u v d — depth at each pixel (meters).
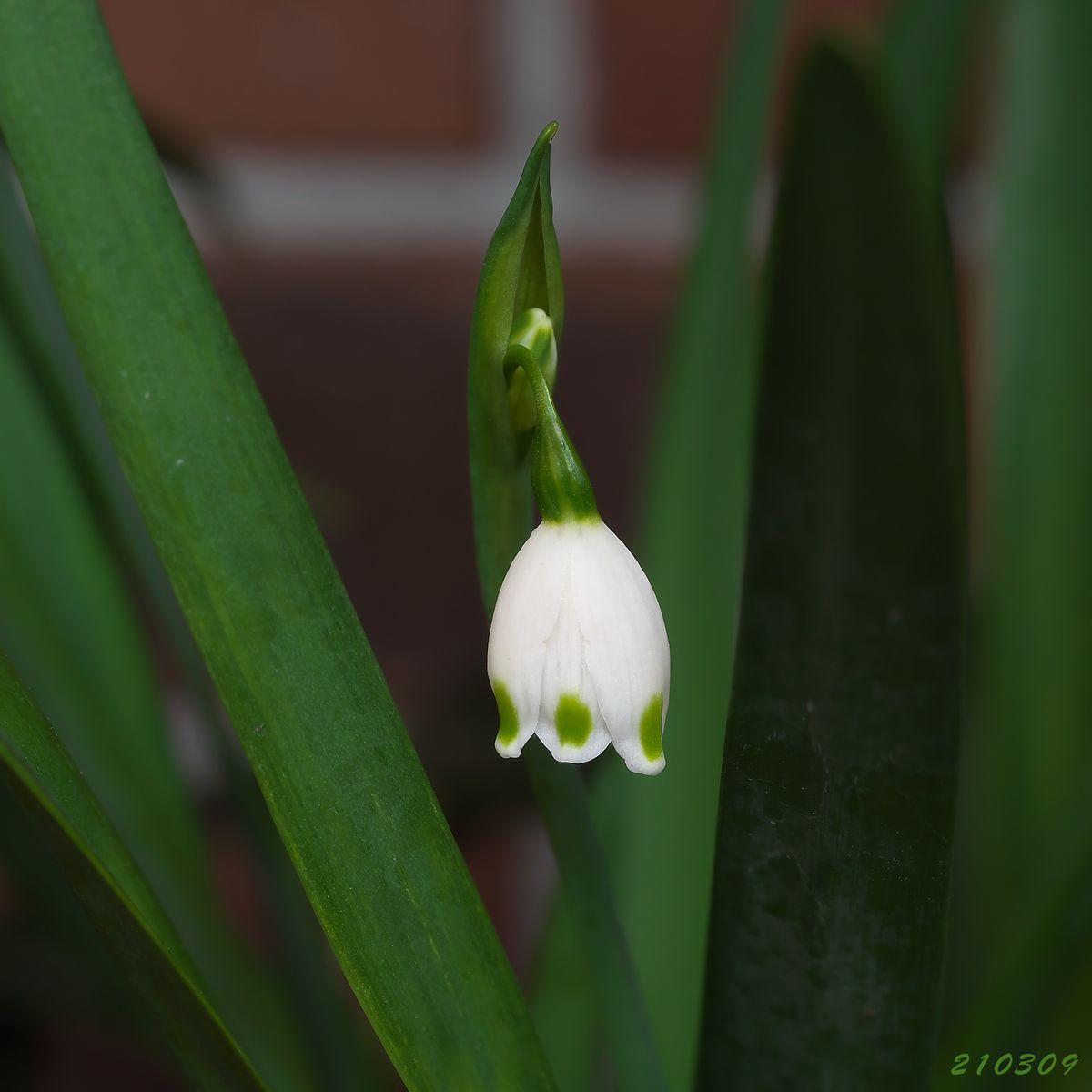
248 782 0.29
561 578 0.23
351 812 0.23
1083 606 0.32
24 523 0.30
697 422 0.31
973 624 0.33
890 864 0.23
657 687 0.23
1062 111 0.32
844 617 0.23
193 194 0.37
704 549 0.31
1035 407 0.33
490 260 0.23
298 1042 0.29
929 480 0.23
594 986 0.25
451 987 0.23
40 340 0.28
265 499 0.23
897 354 0.22
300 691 0.23
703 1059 0.25
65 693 0.29
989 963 0.31
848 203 0.22
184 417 0.23
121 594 0.30
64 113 0.23
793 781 0.23
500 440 0.23
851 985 0.24
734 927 0.24
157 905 0.23
